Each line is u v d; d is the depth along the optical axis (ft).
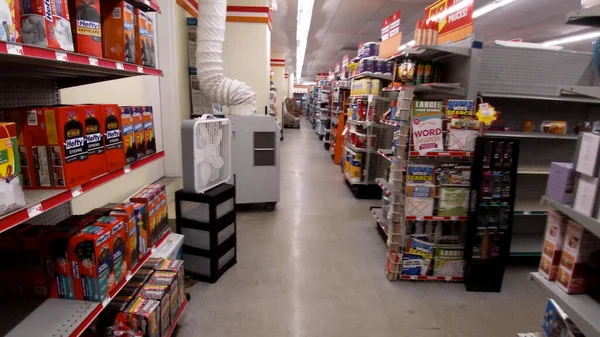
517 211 10.34
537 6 24.71
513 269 10.50
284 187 19.53
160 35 13.44
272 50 50.52
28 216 3.46
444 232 9.77
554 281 5.37
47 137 4.01
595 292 5.02
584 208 4.57
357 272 10.04
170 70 13.65
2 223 3.13
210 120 9.15
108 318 5.80
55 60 3.66
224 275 9.64
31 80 5.94
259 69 19.88
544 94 10.36
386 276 9.85
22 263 4.73
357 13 28.19
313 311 8.13
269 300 8.50
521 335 5.96
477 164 8.57
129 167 5.54
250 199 14.60
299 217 14.56
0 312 4.50
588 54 10.61
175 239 8.64
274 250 11.31
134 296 6.23
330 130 32.73
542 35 34.58
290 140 41.52
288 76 87.56
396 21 13.61
